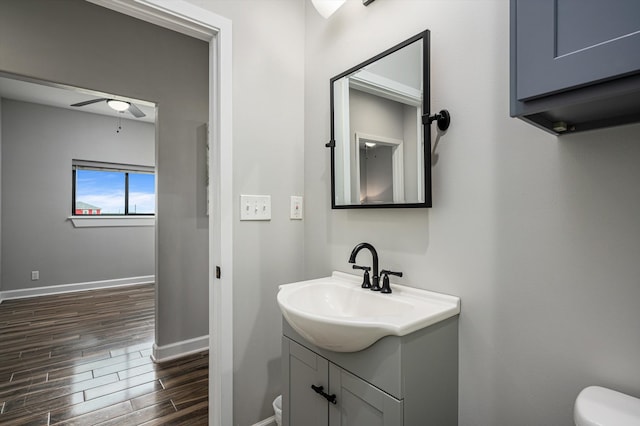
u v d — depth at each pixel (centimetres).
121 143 507
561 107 62
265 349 162
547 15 61
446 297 111
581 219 84
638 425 64
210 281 154
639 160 75
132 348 274
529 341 93
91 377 224
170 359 254
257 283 159
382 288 126
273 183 166
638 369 75
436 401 101
